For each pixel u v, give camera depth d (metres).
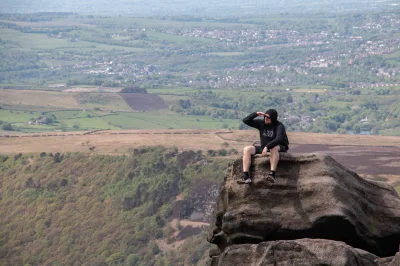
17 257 133.12
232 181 22.38
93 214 137.62
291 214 21.70
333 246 20.28
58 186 155.62
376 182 23.50
